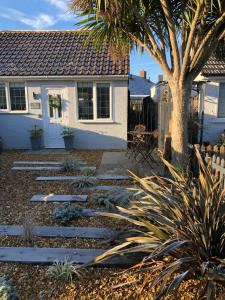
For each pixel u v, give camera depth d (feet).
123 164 27.63
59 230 13.38
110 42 21.06
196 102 36.52
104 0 15.57
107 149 36.83
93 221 14.38
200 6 16.07
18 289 9.41
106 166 26.99
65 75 34.35
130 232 11.48
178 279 7.70
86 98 36.35
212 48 18.88
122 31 20.22
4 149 37.27
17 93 36.42
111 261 10.48
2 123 37.06
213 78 34.19
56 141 37.55
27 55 37.86
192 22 17.12
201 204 9.98
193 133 34.81
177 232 8.95
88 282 9.69
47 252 11.43
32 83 35.81
